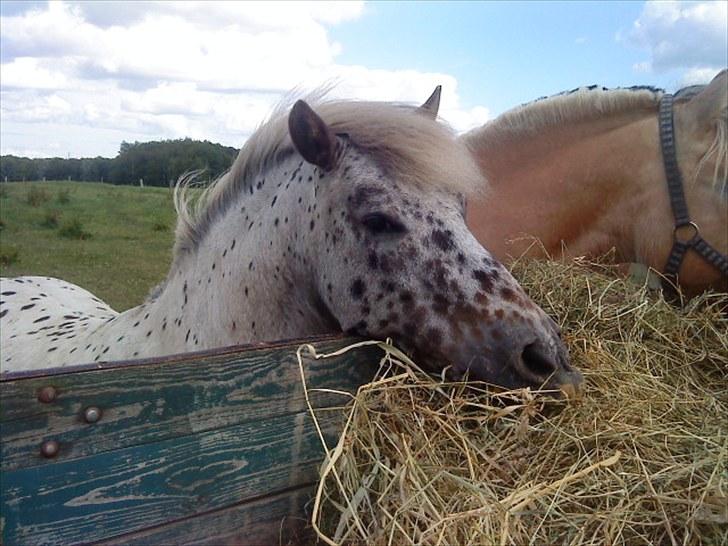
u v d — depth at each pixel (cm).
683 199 243
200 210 228
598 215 265
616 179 257
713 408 178
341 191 173
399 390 156
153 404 116
